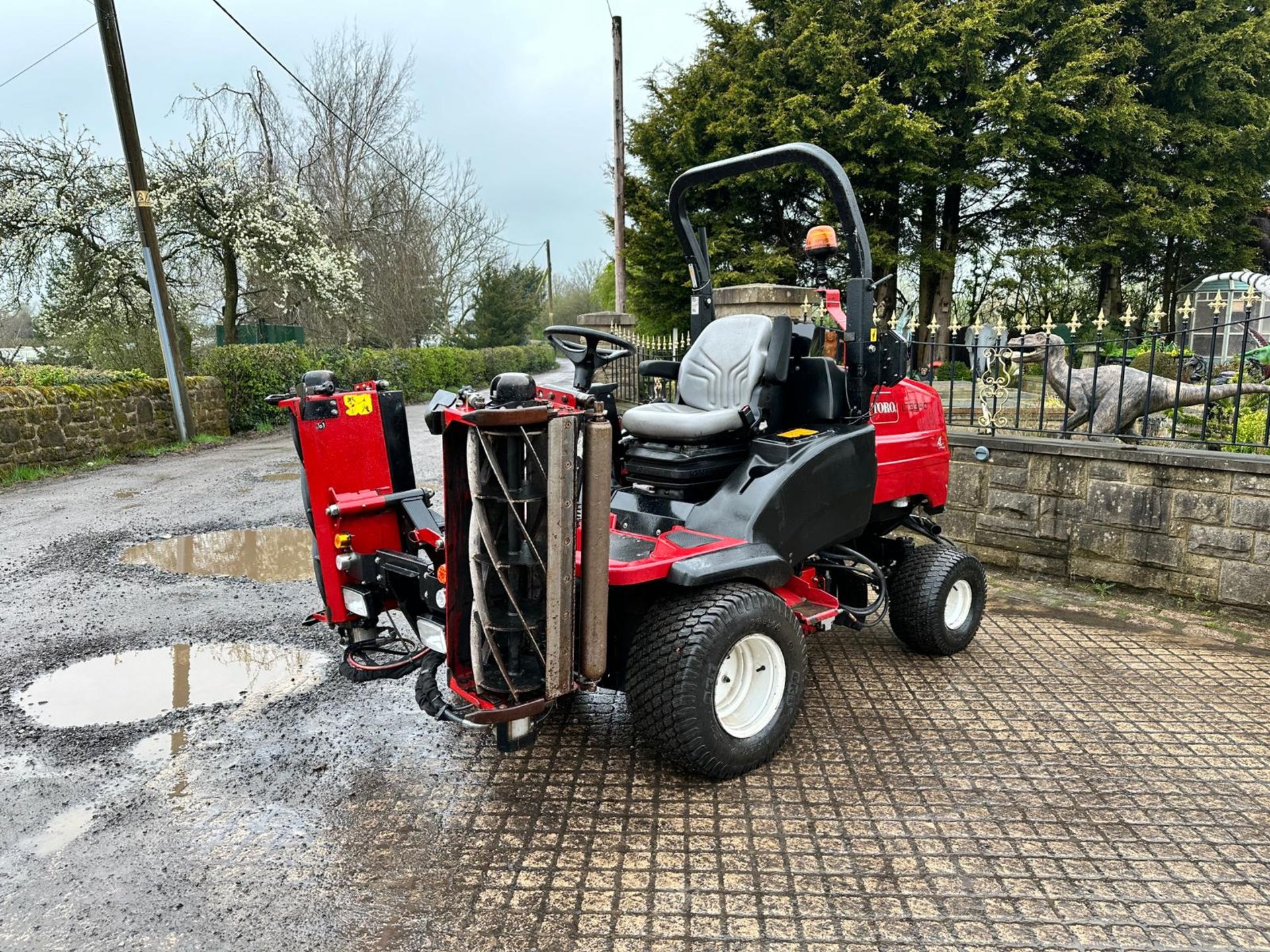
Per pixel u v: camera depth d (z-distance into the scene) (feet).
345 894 7.18
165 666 12.59
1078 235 55.21
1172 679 11.61
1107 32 48.98
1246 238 58.59
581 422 7.41
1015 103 46.47
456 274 97.66
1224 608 14.11
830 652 12.85
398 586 9.50
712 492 10.44
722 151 49.98
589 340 11.87
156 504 24.70
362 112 78.38
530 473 7.26
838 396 10.64
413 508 10.09
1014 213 53.47
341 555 9.79
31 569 17.92
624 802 8.59
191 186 50.93
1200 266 61.57
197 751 9.91
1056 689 11.32
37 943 6.64
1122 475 15.06
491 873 7.44
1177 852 7.61
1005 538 16.79
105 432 34.14
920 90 48.96
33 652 13.17
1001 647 12.96
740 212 52.19
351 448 9.92
